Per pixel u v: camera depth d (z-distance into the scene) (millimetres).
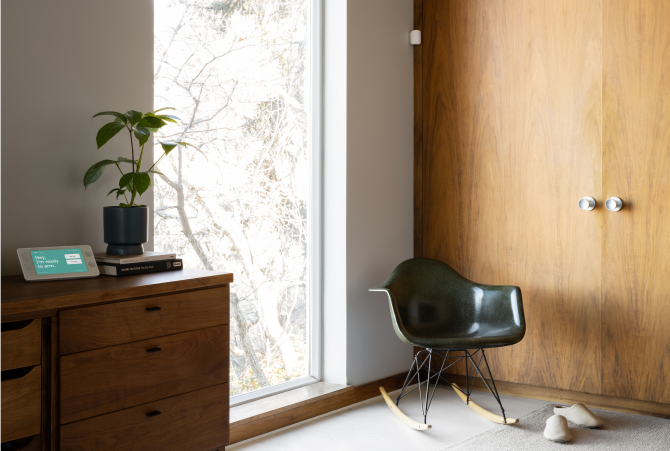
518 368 3158
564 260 3039
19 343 1491
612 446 2447
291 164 3047
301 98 3100
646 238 2832
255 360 2871
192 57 2625
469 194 3299
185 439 1864
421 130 3438
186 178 2609
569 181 3020
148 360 1758
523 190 3146
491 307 2881
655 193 2805
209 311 1935
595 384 2961
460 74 3316
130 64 2211
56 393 1567
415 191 3461
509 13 3162
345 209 3029
